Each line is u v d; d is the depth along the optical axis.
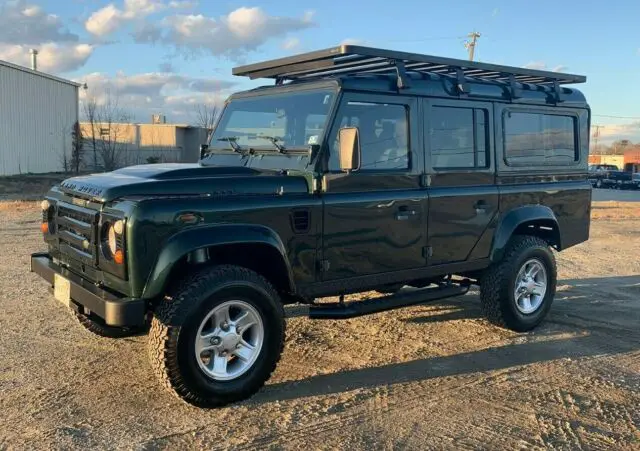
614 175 46.56
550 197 6.31
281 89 5.09
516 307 6.00
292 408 4.16
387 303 5.11
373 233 4.86
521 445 3.70
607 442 3.76
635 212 20.44
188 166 4.77
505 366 5.08
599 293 7.83
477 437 3.80
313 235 4.52
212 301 4.00
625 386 4.68
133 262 3.79
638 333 6.09
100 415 3.99
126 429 3.79
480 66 5.53
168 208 3.89
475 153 5.65
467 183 5.56
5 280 7.66
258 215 4.23
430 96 5.22
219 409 4.12
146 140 46.44
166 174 4.33
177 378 3.93
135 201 3.86
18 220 13.77
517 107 5.97
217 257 4.39
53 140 35.88
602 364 5.17
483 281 6.01
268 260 4.45
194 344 3.95
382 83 4.88
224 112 5.66
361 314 4.90
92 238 4.09
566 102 6.50
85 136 41.53
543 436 3.82
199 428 3.84
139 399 4.25
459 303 7.19
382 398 4.36
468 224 5.55
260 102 5.22
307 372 4.84
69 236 4.47
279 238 4.32
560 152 6.52
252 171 4.68
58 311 6.31
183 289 3.99
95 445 3.58
